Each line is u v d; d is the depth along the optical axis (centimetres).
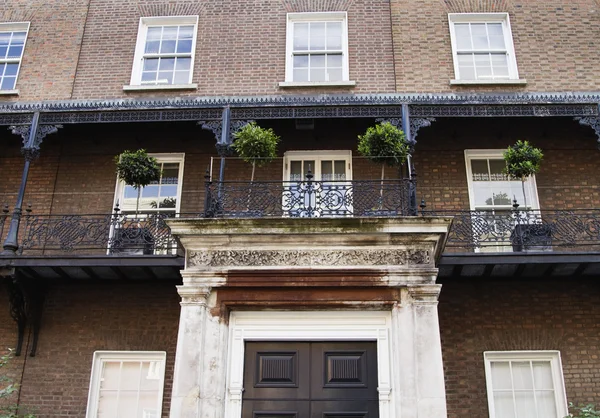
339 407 851
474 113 1060
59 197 1187
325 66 1307
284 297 874
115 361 1078
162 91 1273
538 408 1021
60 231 1040
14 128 1086
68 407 1034
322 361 875
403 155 1004
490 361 1051
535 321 1060
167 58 1335
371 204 1018
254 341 888
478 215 1027
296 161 1216
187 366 827
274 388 863
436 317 841
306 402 855
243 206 1145
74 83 1288
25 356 1062
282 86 1254
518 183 1179
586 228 1045
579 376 1021
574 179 1162
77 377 1052
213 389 827
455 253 995
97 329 1082
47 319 1092
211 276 879
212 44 1322
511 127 1191
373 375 862
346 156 1209
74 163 1219
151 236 1041
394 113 1060
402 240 883
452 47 1297
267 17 1347
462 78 1275
